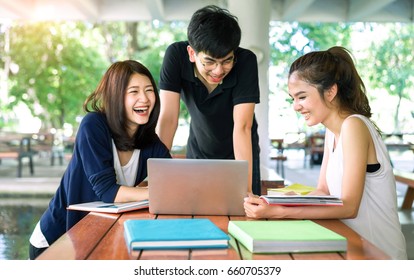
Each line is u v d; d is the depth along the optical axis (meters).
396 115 14.26
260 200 1.71
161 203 1.79
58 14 8.39
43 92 13.91
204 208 1.78
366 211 1.80
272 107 13.77
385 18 8.56
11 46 13.52
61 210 2.07
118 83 1.99
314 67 1.79
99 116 2.04
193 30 2.02
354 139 1.72
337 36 13.82
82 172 2.03
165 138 2.48
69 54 13.79
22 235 4.28
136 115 2.01
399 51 13.91
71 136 10.73
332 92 1.81
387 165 1.80
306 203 1.67
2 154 8.73
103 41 14.31
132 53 13.98
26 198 6.32
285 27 13.73
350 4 8.50
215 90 2.43
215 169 1.76
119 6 8.49
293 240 1.30
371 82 14.14
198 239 1.31
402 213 4.78
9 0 7.47
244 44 6.00
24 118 14.61
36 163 11.54
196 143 2.87
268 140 6.17
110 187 1.97
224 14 2.03
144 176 2.18
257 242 1.29
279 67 13.78
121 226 1.60
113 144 2.07
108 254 1.28
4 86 13.97
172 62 2.44
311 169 10.38
